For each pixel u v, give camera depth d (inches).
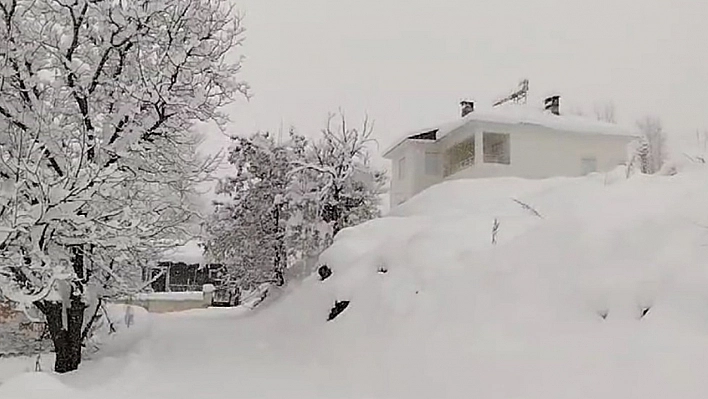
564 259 359.9
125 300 465.1
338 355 410.6
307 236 783.7
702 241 324.5
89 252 410.0
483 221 487.8
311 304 546.3
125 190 397.1
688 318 287.9
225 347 496.1
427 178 1110.4
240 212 813.2
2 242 345.1
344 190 799.7
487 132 978.1
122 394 327.0
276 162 813.2
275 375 382.3
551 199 507.8
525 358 306.2
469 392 299.6
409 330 383.9
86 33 434.9
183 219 446.9
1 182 370.9
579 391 270.8
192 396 325.7
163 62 438.9
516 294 355.9
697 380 251.9
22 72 404.8
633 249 339.3
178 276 1411.2
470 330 346.9
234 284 851.4
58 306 413.4
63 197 356.5
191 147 465.7
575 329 314.2
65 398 298.0
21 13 412.5
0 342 527.8
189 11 442.9
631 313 306.8
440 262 426.3
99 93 427.5
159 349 484.1
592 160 1010.1
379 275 474.3
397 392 324.5
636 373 268.4
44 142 386.6
